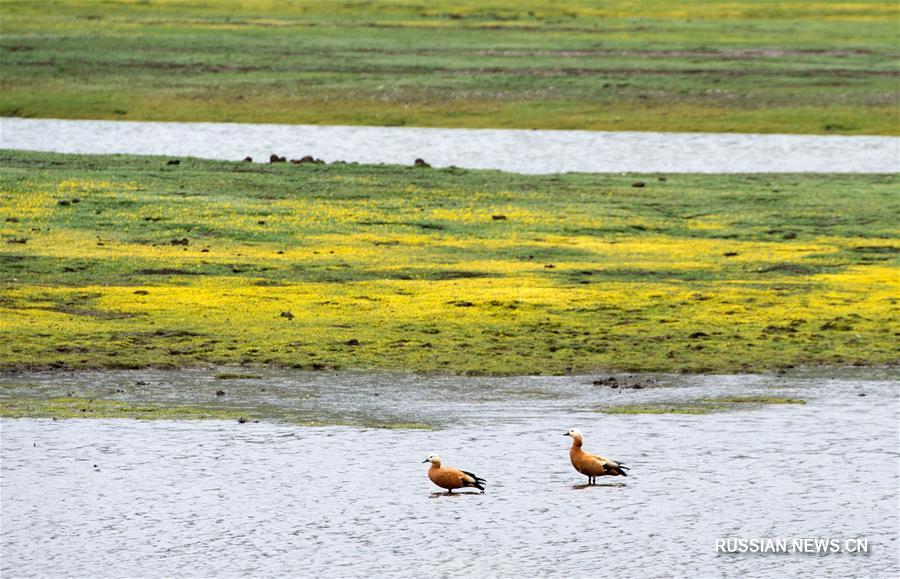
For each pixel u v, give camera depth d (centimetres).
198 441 10112
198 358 12675
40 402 11112
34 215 19275
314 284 16062
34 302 14638
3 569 7781
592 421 10825
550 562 7919
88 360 12450
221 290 15575
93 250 17412
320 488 9112
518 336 13750
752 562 7938
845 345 13550
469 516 8638
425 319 14375
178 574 7731
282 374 12275
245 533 8325
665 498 8975
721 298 15525
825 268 17512
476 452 9950
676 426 10694
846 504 8906
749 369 12656
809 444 10206
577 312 14800
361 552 8056
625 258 18050
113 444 10000
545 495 9019
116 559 7931
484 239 19112
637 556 8019
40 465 9494
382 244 18600
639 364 12781
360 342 13388
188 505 8781
